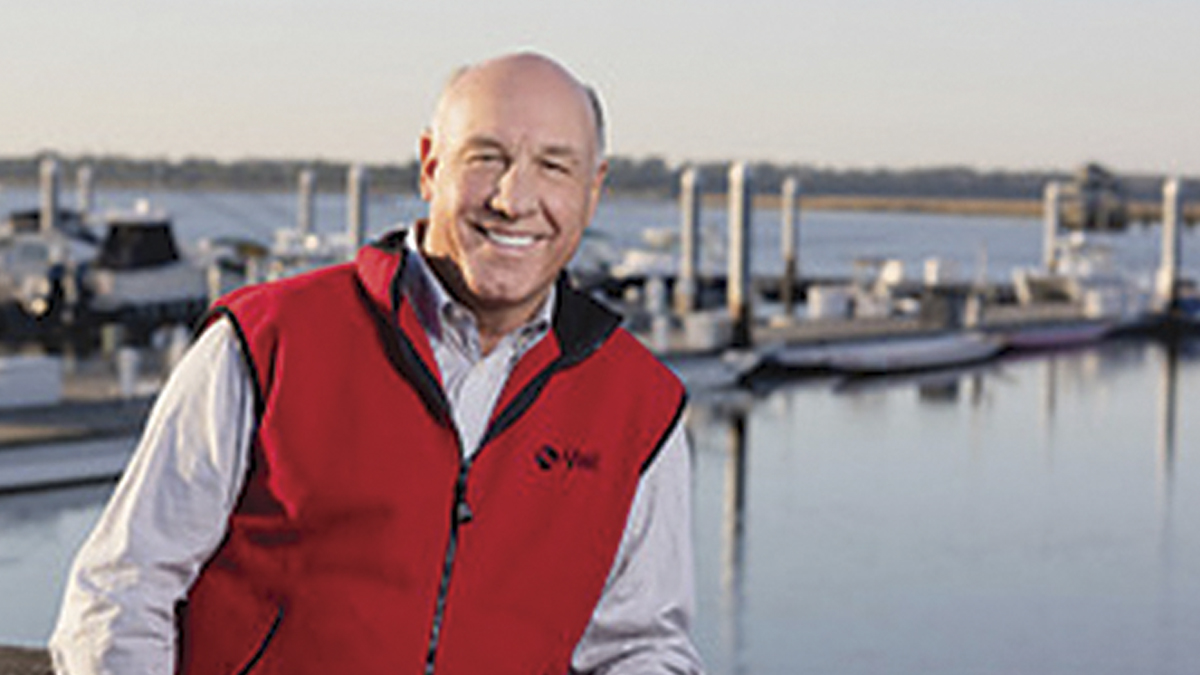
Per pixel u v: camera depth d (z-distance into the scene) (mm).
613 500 2066
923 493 26828
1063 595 20344
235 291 2014
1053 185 63812
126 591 1859
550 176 1901
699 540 22844
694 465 28328
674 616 2162
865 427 33000
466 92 1916
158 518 1888
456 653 1970
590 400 2061
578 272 45875
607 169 2037
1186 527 24844
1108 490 27969
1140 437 33906
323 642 1917
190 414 1916
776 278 63500
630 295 47281
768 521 24156
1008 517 25250
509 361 2008
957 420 34812
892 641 17906
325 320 1941
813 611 19156
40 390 24266
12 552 18391
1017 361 46156
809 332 43094
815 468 28438
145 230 35688
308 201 53188
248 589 1939
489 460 1971
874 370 40562
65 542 18891
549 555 2016
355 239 41688
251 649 1932
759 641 17828
